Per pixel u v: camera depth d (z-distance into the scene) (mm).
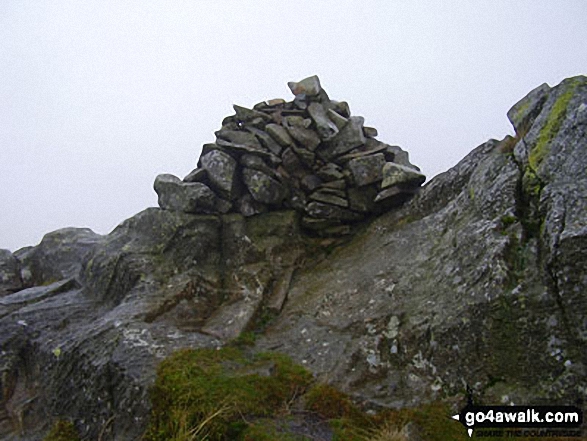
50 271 10273
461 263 6102
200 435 4648
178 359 5656
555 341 4918
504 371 5090
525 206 6105
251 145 9055
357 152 9312
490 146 7949
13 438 5934
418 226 7871
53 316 7434
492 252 5652
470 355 5305
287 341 6559
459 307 5602
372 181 8867
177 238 8094
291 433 4734
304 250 8711
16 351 6930
